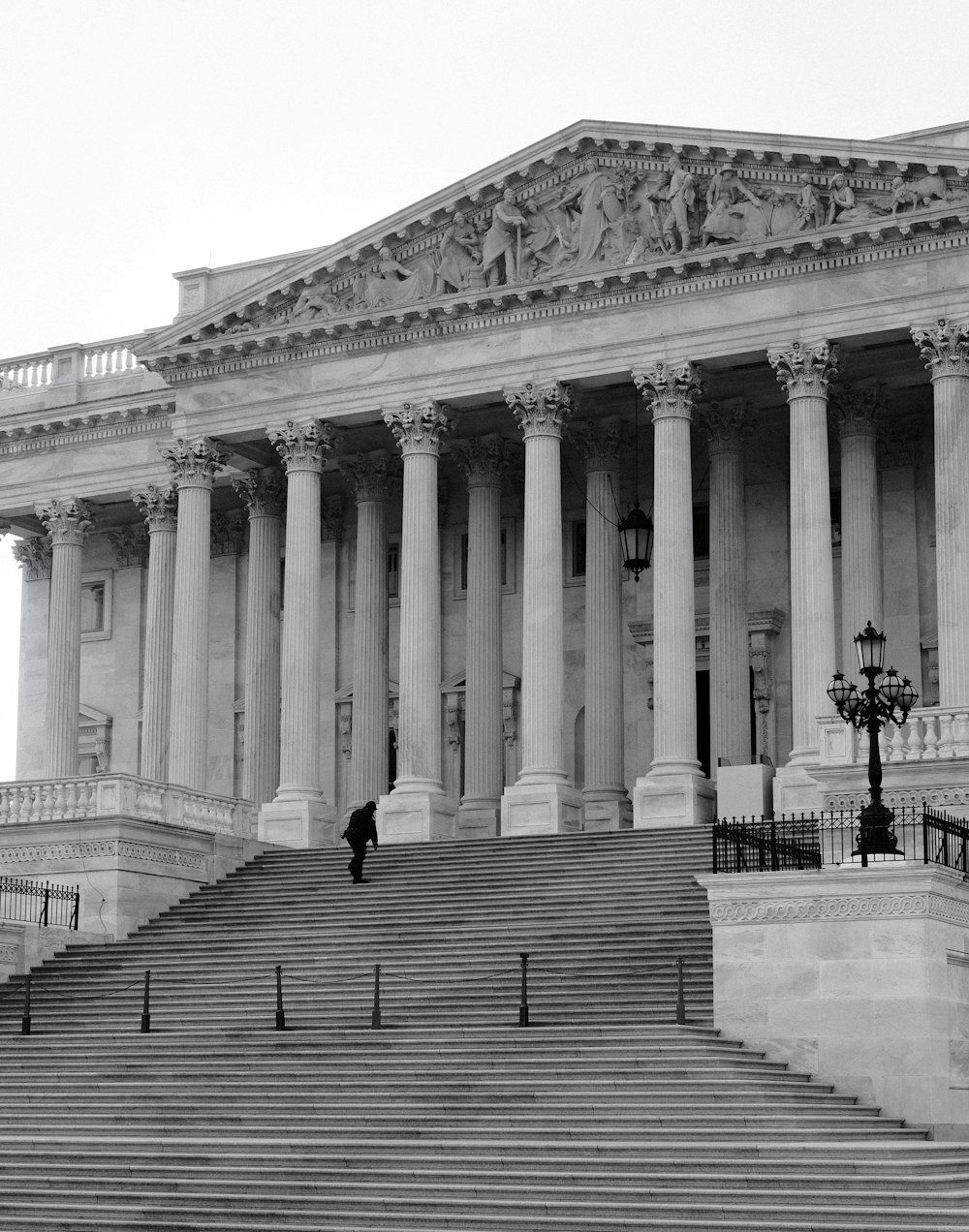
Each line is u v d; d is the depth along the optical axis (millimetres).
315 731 66000
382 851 58000
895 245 59250
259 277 72625
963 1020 38656
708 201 61969
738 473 66438
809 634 58531
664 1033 38844
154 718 72188
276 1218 31766
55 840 56906
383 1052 39719
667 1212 30312
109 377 76500
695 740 60781
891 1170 31594
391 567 76250
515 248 64812
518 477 73750
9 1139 36500
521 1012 40844
